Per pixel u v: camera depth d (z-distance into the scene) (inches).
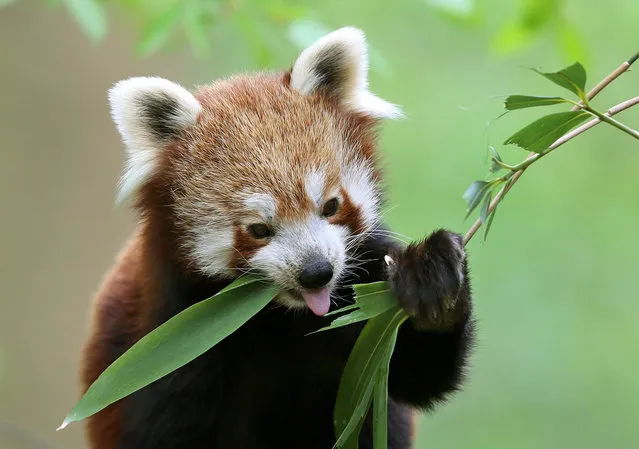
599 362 673.6
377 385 236.2
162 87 300.5
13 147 626.8
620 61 677.3
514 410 669.9
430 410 294.2
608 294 680.4
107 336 337.4
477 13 426.9
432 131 695.7
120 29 639.1
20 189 627.5
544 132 224.1
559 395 672.4
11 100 629.6
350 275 301.4
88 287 634.8
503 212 701.3
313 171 285.4
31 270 626.2
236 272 287.0
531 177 713.0
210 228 287.4
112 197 644.7
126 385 233.0
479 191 230.4
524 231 693.3
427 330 264.8
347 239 291.1
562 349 673.0
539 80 696.4
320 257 274.7
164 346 238.4
